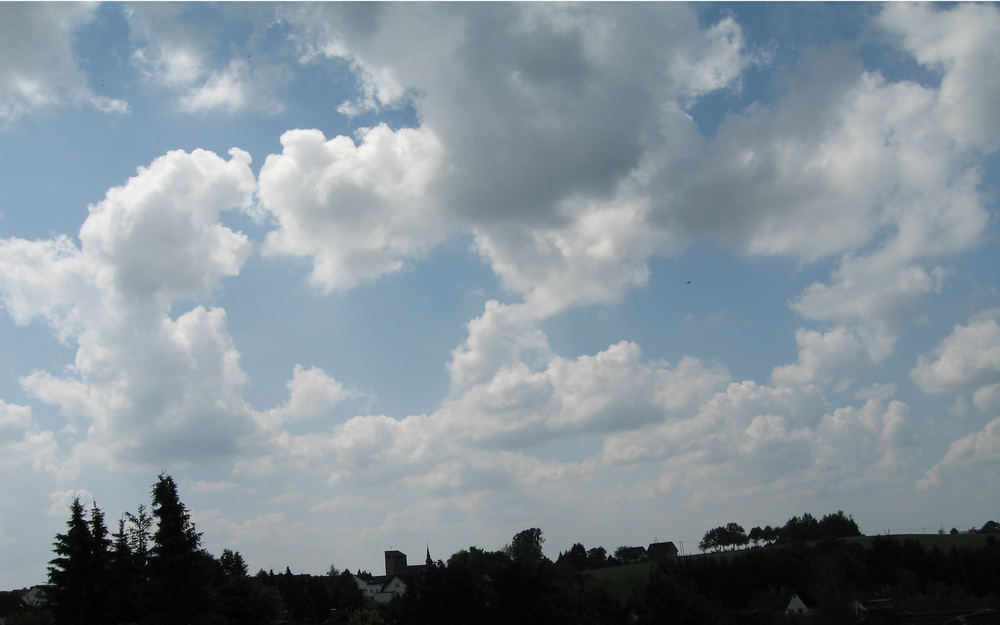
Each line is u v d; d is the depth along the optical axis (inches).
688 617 2436.0
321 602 5285.4
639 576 5408.5
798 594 4623.5
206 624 2482.8
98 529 2554.1
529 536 6186.0
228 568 3821.4
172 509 2513.5
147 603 2418.8
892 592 4042.8
